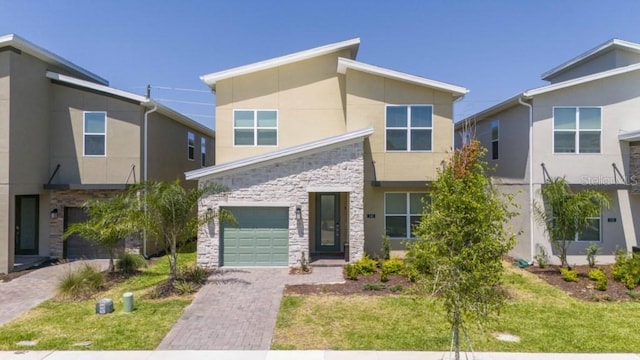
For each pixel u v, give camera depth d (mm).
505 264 14719
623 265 12078
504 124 16688
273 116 16391
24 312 9375
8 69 13594
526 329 8328
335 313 9156
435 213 5965
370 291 10852
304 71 16453
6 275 13172
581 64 17719
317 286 11328
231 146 16234
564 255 13320
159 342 7566
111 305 9297
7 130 13523
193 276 11875
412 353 7086
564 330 8281
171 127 19250
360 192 14094
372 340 7652
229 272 13086
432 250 5781
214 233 13789
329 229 16500
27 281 12422
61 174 15727
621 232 14508
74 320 8750
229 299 10172
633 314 9320
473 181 6090
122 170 15797
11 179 13617
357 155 14133
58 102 15781
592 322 8773
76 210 16125
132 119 15867
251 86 16359
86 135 15797
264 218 14055
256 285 11461
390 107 15383
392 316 8977
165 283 11266
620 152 14516
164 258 15828
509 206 16031
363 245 14219
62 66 16375
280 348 7293
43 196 15914
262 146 16297
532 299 10445
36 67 14883
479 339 7738
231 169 13789
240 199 13867
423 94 15398
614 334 8070
